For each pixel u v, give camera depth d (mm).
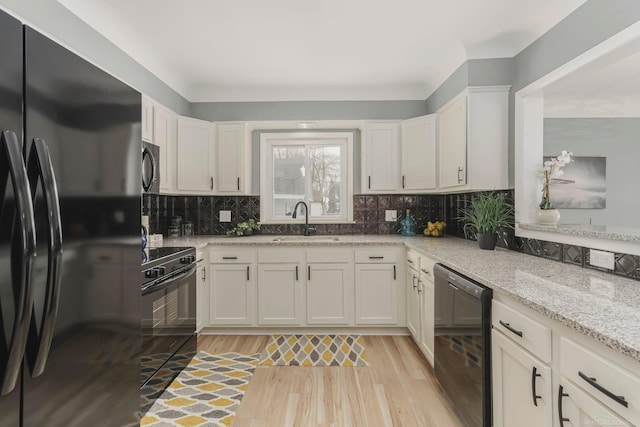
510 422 1436
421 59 2947
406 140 3461
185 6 2168
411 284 3012
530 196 2480
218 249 3248
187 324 2641
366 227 3891
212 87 3615
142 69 2783
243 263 3240
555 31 2146
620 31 1670
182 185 3240
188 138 3289
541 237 2238
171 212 3801
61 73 960
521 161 2496
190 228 3742
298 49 2764
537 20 2264
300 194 4035
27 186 816
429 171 3273
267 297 3246
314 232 3844
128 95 1273
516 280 1602
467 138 2691
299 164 4039
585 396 1022
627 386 879
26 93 852
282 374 2480
